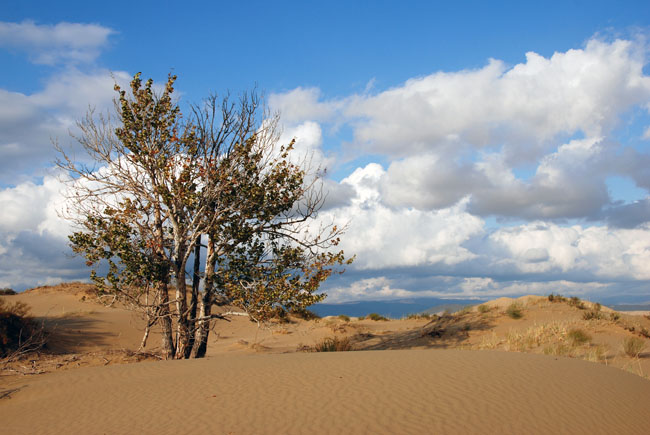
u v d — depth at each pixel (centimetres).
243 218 1738
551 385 784
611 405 707
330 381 804
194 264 1805
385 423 614
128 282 1609
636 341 1622
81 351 2070
